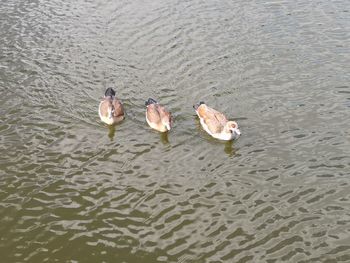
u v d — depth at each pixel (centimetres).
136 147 1697
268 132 1753
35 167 1583
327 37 2377
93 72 2131
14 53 2278
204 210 1417
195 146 1705
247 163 1612
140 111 1889
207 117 1767
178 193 1486
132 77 2097
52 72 2128
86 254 1276
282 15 2605
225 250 1282
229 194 1478
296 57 2220
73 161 1617
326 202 1436
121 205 1437
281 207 1422
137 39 2409
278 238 1316
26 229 1347
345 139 1702
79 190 1491
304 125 1780
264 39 2375
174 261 1253
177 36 2428
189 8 2720
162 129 1764
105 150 1675
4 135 1731
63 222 1373
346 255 1264
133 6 2758
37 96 1961
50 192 1480
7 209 1412
